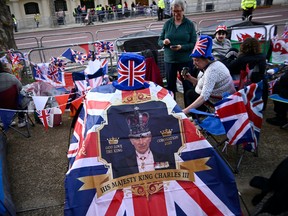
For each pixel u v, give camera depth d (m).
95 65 4.89
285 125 4.27
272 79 5.26
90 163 2.27
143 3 32.59
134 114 2.38
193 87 4.32
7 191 2.87
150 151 2.34
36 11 29.83
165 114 2.40
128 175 2.29
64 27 24.33
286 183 2.22
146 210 2.25
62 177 3.48
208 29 7.61
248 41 4.04
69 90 5.08
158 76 4.43
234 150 3.72
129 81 2.48
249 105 3.03
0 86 4.14
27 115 4.82
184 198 2.31
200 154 2.39
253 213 2.60
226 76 3.40
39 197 3.14
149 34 7.01
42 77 5.24
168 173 2.34
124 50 6.45
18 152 4.12
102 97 2.49
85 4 31.55
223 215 2.32
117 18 26.12
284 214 2.38
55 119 4.84
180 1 4.28
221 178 2.39
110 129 2.34
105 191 2.25
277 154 3.63
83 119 2.72
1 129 4.49
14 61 6.11
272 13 20.02
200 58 3.35
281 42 5.94
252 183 2.48
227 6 26.67
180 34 4.41
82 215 2.18
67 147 4.19
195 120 3.64
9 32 8.55
